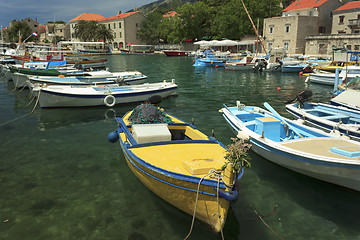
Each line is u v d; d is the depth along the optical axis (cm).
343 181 650
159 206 614
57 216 575
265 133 866
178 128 845
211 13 7794
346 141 747
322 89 2220
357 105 1164
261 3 6081
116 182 712
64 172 762
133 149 672
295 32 5209
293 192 679
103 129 1143
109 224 554
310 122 986
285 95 1917
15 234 522
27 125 1188
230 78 2856
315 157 646
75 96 1427
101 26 8562
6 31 9338
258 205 628
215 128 1134
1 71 2828
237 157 485
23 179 721
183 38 7569
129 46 8512
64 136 1052
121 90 1596
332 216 593
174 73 3291
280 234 539
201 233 537
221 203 504
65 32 10444
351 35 4375
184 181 529
